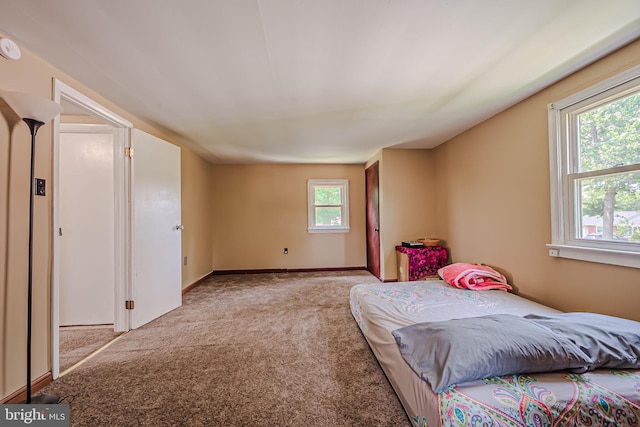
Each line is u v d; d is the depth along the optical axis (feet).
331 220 16.69
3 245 4.52
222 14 4.13
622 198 5.32
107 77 6.01
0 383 4.42
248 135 10.49
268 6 3.97
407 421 4.14
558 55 5.30
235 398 4.73
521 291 7.64
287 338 7.16
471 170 9.88
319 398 4.71
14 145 4.69
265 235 16.26
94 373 5.55
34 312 5.01
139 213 8.14
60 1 3.83
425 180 13.00
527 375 3.50
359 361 5.95
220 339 7.13
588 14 4.16
